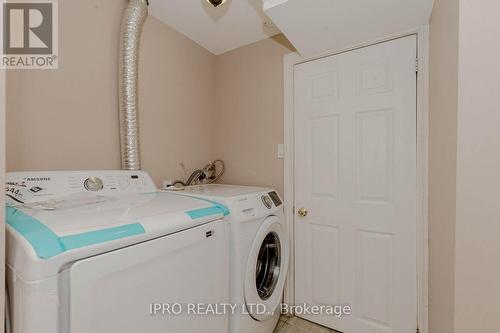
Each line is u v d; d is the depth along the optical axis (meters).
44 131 1.20
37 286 0.54
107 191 1.22
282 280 1.64
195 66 2.07
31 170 1.15
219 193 1.44
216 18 1.73
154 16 1.71
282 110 1.89
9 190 0.94
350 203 1.62
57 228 0.65
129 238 0.71
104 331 0.65
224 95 2.23
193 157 2.05
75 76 1.30
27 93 1.15
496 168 0.70
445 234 0.93
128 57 1.41
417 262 1.41
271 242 1.66
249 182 2.06
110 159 1.46
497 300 0.70
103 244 0.65
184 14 1.69
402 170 1.45
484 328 0.72
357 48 1.58
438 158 1.08
